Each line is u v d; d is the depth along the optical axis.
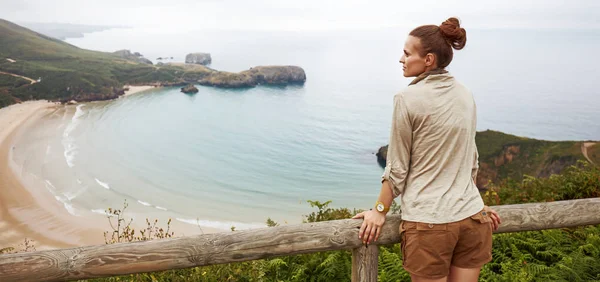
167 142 105.62
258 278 3.78
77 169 75.00
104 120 128.00
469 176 2.03
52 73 171.12
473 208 1.97
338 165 90.50
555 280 3.34
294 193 71.06
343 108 163.62
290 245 2.23
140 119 132.75
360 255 2.32
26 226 46.22
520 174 53.34
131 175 74.44
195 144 104.81
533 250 3.96
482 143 57.75
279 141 111.25
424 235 1.95
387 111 159.88
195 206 59.78
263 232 2.23
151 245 2.15
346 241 2.26
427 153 1.99
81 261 2.08
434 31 2.01
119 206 56.25
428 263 1.97
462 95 2.03
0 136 100.88
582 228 4.41
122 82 194.12
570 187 6.58
